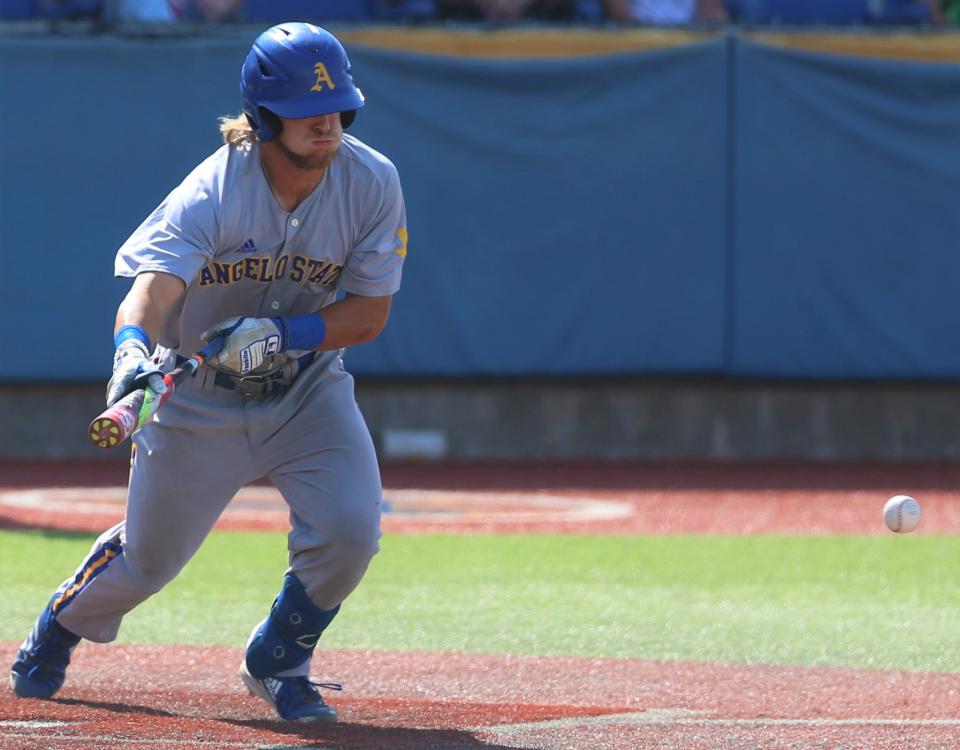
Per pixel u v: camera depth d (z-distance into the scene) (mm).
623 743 15211
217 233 14750
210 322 15727
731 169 49094
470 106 48750
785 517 38938
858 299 49531
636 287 49312
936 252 49531
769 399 51906
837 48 49156
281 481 15922
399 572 29391
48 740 14586
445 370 49312
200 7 51062
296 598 15922
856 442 52062
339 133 14531
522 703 17703
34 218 48281
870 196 49344
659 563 31031
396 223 15578
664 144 49000
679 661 20922
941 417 52188
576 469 49219
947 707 17734
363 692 18500
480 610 25234
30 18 50938
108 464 49781
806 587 28125
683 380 50719
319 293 15945
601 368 49469
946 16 54438
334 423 15703
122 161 48219
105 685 18375
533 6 51031
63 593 16656
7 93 48000
